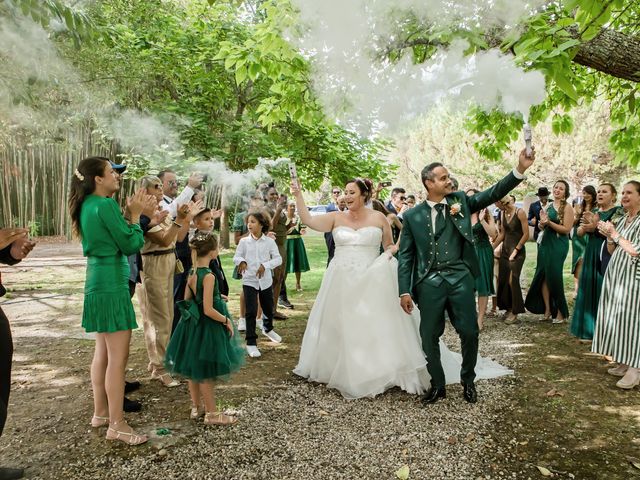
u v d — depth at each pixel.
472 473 2.36
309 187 11.76
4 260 2.48
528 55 2.18
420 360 3.50
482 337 4.96
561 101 3.91
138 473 2.37
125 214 2.79
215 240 2.93
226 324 2.92
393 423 2.94
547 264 5.45
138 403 3.17
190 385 3.00
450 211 3.30
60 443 2.69
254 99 10.79
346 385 3.43
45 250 12.99
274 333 4.93
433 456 2.53
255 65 4.02
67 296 7.39
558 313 5.63
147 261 3.53
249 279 4.39
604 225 3.53
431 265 3.28
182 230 3.75
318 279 8.84
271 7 3.26
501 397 3.34
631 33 3.39
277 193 6.16
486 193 3.25
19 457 2.54
